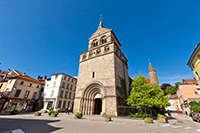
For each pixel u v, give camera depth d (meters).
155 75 31.36
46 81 37.03
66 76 37.00
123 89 23.69
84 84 23.67
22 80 30.45
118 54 26.50
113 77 20.27
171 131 8.40
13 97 27.58
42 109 31.91
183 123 14.40
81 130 7.98
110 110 17.98
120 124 11.20
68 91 36.75
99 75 22.34
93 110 21.58
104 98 19.41
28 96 31.25
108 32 27.84
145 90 18.81
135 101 18.20
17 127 8.48
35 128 8.35
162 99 17.59
